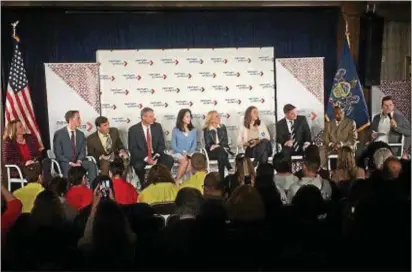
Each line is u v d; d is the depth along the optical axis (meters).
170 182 9.72
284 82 14.52
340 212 7.29
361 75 14.78
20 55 13.57
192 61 14.36
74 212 8.53
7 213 7.94
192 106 14.34
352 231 6.51
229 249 6.34
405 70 14.66
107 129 13.98
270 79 14.49
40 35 14.32
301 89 14.52
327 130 14.16
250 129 14.32
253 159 14.20
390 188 6.74
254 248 6.35
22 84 13.56
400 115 14.45
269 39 14.64
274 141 14.42
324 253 6.32
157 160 14.09
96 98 14.17
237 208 6.51
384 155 10.73
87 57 14.41
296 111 14.45
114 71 14.23
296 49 14.71
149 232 7.25
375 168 10.63
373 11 14.45
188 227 6.44
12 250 6.18
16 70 13.55
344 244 6.45
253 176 10.45
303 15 14.69
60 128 14.07
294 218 6.52
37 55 14.31
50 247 6.16
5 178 13.30
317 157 10.01
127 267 6.42
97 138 13.96
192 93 14.34
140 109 14.24
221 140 14.20
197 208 7.20
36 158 13.55
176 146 14.11
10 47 14.16
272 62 14.52
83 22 14.37
